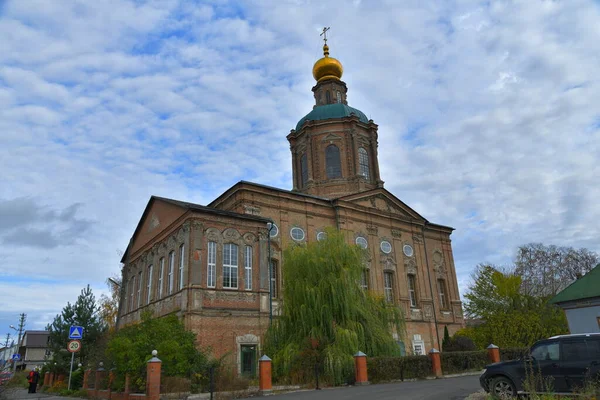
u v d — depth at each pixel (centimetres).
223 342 2538
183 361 2073
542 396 1140
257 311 2731
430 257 4300
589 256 6038
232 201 3284
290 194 3412
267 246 2956
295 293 2466
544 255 6116
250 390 2027
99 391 2361
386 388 1862
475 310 3625
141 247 3550
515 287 3584
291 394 1844
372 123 4459
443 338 3850
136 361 1964
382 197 4069
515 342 3191
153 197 3338
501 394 1315
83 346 3597
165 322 2322
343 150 4238
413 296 3969
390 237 3966
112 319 4756
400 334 2616
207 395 1906
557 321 3391
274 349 2397
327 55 4934
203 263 2638
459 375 2475
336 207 3656
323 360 2153
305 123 4341
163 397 1828
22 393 3253
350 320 2367
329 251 2588
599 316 2619
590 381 1158
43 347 8006
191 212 2711
